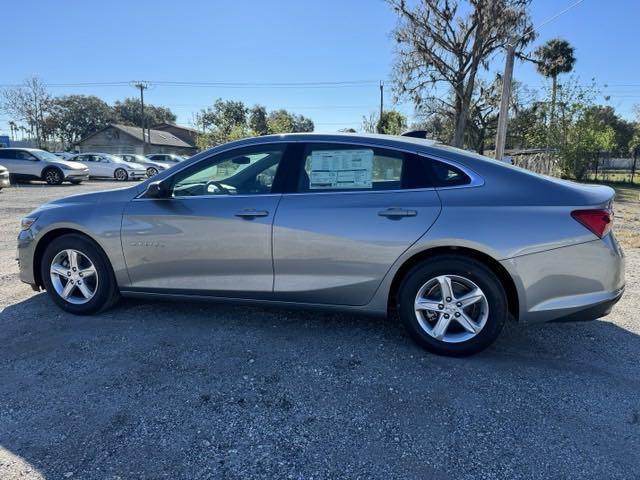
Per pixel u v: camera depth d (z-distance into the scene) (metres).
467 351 3.33
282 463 2.29
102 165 27.00
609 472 2.24
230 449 2.39
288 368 3.22
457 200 3.26
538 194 3.20
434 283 3.35
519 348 3.59
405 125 44.78
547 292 3.15
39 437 2.46
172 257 3.76
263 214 3.53
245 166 3.72
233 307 4.37
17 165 20.31
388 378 3.10
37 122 58.06
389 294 3.44
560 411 2.75
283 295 3.60
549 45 37.59
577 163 23.75
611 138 25.41
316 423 2.61
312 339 3.69
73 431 2.51
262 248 3.55
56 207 4.10
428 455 2.36
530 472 2.24
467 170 3.34
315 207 3.45
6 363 3.25
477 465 2.29
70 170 20.67
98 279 3.98
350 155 3.52
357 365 3.27
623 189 19.86
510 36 27.80
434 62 30.55
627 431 2.57
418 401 2.84
